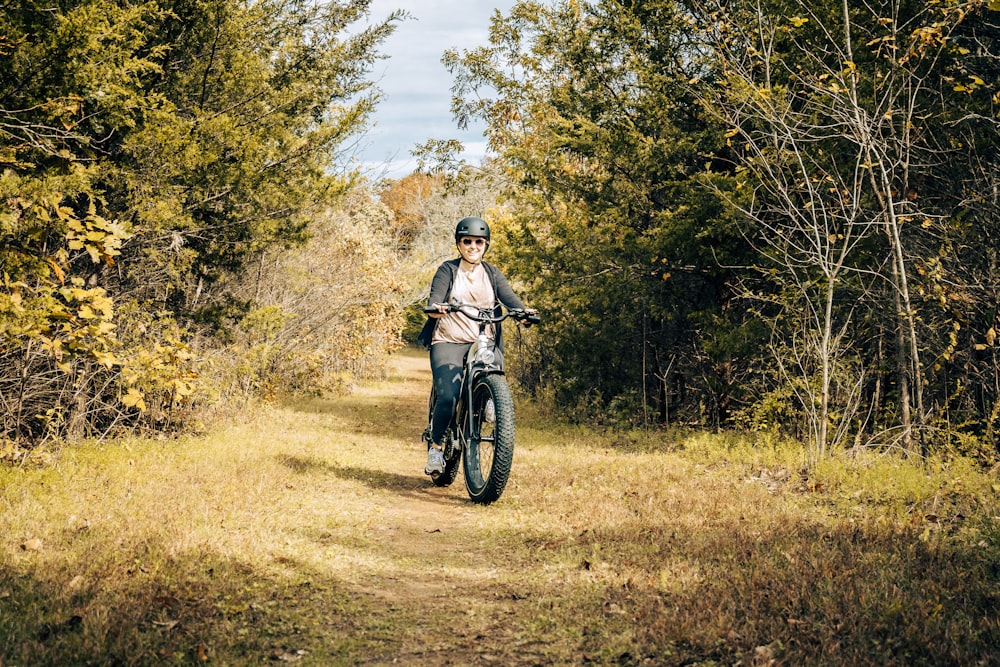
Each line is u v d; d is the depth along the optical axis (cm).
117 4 835
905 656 330
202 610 394
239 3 984
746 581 426
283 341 1794
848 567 448
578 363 1570
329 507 665
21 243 702
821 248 981
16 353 871
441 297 722
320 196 1112
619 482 789
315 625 391
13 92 697
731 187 1127
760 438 1077
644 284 1364
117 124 809
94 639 342
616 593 434
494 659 353
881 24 901
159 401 1091
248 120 1068
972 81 960
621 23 1267
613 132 1295
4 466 753
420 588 461
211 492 680
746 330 1170
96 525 543
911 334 912
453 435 742
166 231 968
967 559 467
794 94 1028
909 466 812
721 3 1143
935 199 1024
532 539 568
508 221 1814
